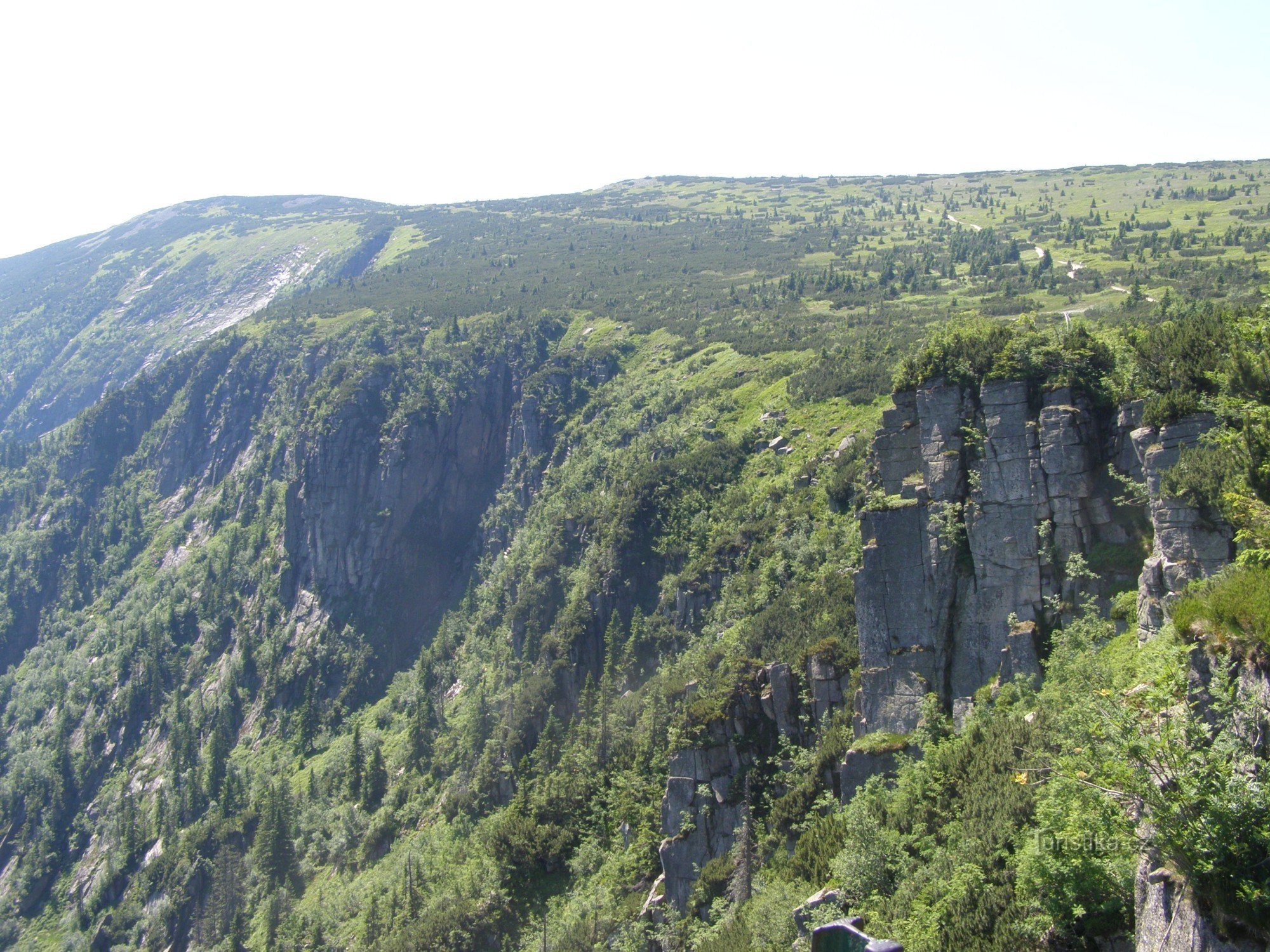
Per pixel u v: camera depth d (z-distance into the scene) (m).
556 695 140.75
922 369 58.25
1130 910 28.86
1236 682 26.38
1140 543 49.25
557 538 174.12
